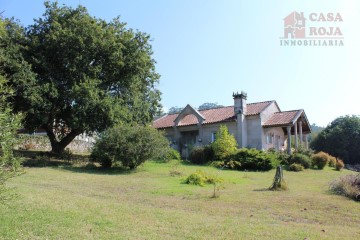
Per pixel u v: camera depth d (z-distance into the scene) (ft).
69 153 92.53
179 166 86.17
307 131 128.67
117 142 73.31
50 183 51.88
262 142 110.52
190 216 33.55
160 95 108.06
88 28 84.94
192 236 26.35
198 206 39.58
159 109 108.58
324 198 45.80
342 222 34.01
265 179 68.80
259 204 41.37
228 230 28.50
